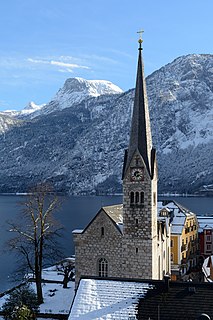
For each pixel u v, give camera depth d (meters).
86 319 48.78
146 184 75.19
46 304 78.38
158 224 81.00
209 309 48.44
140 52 77.94
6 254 137.38
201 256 124.44
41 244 82.56
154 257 76.44
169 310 49.00
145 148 75.88
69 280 96.00
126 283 52.72
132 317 48.66
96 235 78.50
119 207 87.62
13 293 73.44
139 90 77.56
